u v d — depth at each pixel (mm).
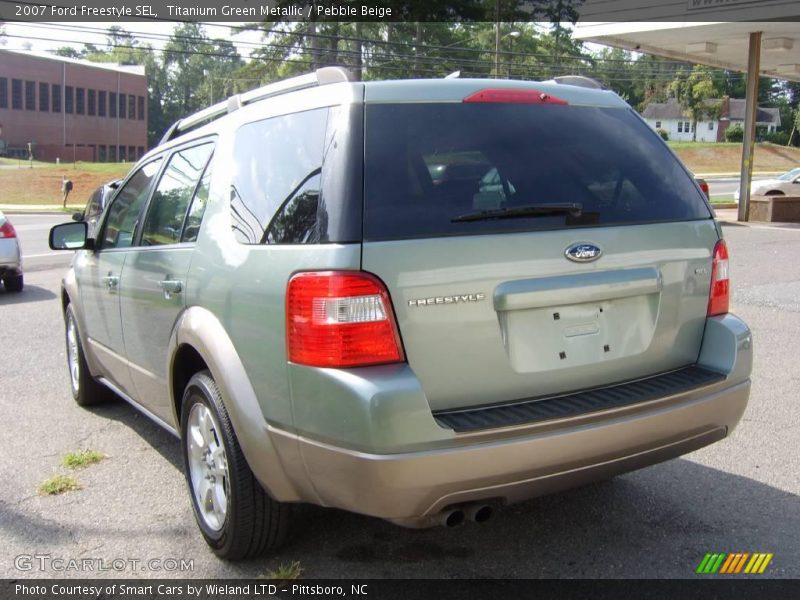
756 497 4086
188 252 3689
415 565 3463
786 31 20391
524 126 3285
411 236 2852
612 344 3234
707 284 3516
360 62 43844
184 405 3729
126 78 86500
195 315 3518
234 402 3170
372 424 2682
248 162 3475
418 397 2715
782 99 112250
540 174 3195
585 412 2932
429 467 2699
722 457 4633
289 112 3322
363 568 3443
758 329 7844
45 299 10867
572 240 3111
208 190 3715
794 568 3369
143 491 4301
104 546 3678
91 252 5207
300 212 3020
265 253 3090
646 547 3582
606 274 3178
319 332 2795
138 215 4578
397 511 2758
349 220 2828
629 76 88938
